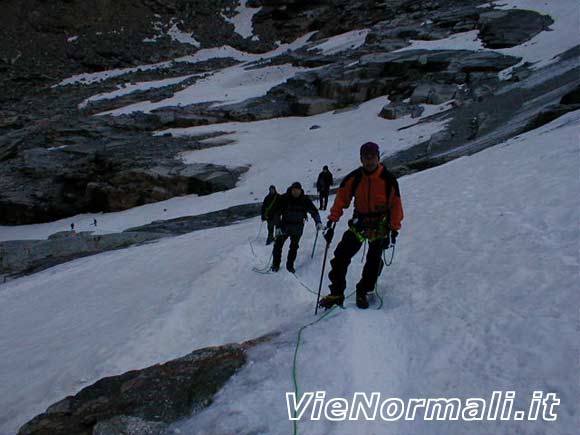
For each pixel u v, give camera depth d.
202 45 91.12
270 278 7.68
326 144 36.41
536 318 3.79
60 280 13.40
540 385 3.11
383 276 5.87
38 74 76.44
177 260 11.91
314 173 30.48
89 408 3.95
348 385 3.51
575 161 8.52
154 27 94.62
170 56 85.06
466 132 27.50
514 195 7.55
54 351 7.51
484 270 5.02
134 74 76.38
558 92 25.97
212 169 35.44
